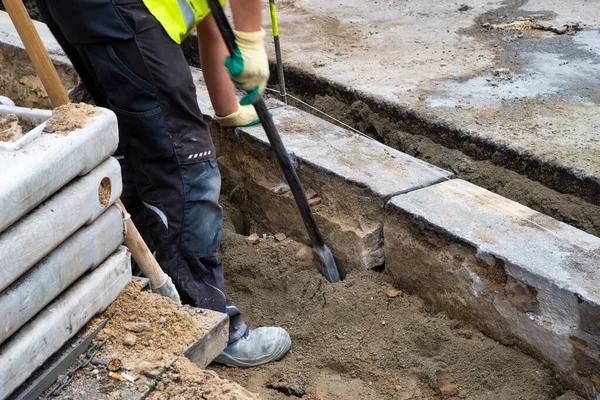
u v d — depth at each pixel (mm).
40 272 1947
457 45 4938
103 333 2225
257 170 3824
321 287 3330
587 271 2662
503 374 2832
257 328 3131
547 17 5281
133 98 2609
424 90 4305
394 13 5566
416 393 2840
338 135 3781
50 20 2768
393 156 3549
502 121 3930
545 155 3598
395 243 3207
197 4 2678
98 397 2018
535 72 4480
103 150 2121
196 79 4504
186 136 2699
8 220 1802
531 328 2756
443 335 2975
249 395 2062
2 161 1868
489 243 2846
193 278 2854
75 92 4395
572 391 2705
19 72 4645
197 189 2756
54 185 1940
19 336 1937
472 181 3809
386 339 3053
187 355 2201
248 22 2648
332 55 4859
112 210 2246
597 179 3426
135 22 2498
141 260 2449
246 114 3814
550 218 3021
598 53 4688
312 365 3016
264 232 3920
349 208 3396
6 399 1937
